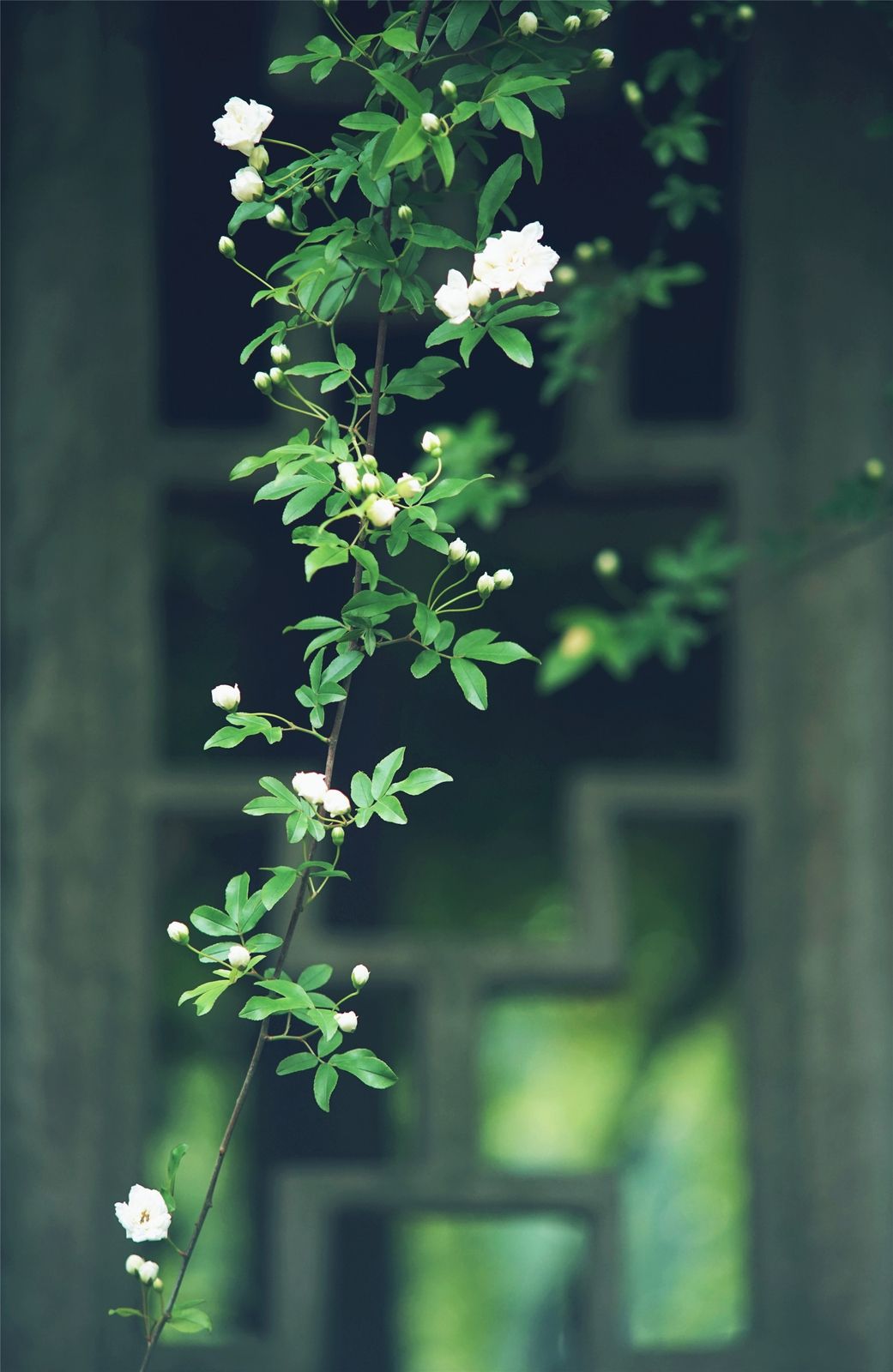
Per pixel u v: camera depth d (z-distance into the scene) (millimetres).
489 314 2061
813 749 2496
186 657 3502
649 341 3025
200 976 3363
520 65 2055
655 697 3742
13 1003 2482
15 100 2521
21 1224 2473
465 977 2459
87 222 2518
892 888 2492
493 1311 5234
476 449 2512
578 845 2477
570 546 3604
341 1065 2064
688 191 2379
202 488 2527
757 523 2506
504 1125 4953
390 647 3438
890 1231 2469
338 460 2055
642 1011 4652
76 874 2490
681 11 2537
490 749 3787
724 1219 4770
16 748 2496
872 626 2504
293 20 2463
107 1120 2480
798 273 2518
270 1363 2447
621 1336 2451
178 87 2602
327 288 2115
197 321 2818
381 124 2037
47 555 2506
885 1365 2457
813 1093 2477
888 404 2447
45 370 2512
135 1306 2471
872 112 2523
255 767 2646
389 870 3762
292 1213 2453
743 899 2492
